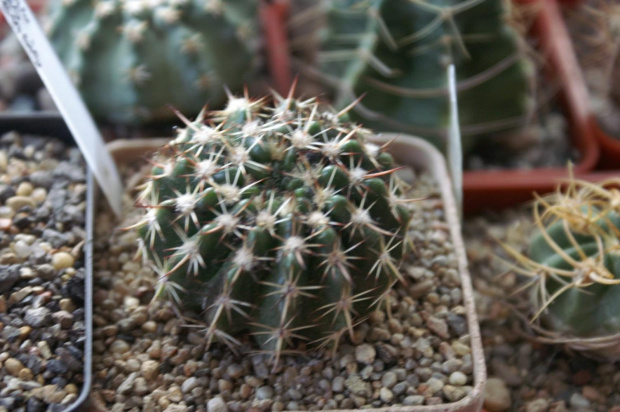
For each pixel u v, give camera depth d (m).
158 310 0.24
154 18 0.27
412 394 0.23
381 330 0.23
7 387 0.22
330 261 0.21
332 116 0.23
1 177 0.25
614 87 0.31
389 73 0.28
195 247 0.21
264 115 0.23
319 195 0.21
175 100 0.28
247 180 0.22
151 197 0.23
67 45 0.28
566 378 0.25
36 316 0.23
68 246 0.24
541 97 0.32
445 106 0.28
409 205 0.25
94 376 0.23
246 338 0.23
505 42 0.28
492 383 0.25
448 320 0.24
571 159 0.30
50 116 0.27
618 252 0.24
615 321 0.24
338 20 0.30
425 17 0.27
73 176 0.26
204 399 0.23
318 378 0.23
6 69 0.30
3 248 0.24
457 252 0.25
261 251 0.21
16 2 0.23
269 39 0.32
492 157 0.31
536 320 0.25
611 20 0.32
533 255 0.26
